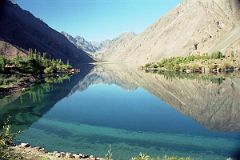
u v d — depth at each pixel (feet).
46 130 148.66
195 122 164.25
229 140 124.67
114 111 203.31
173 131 143.43
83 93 306.55
